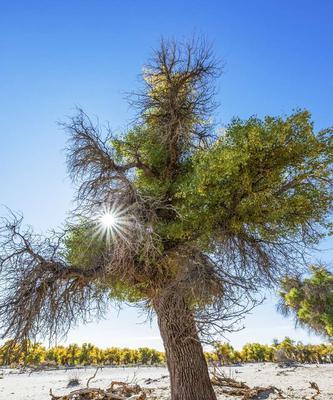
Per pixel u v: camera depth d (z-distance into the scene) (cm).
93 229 813
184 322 756
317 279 2422
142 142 981
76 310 821
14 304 710
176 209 827
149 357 4866
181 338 797
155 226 795
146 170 984
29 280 723
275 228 776
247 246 809
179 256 797
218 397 1184
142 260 816
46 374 3023
